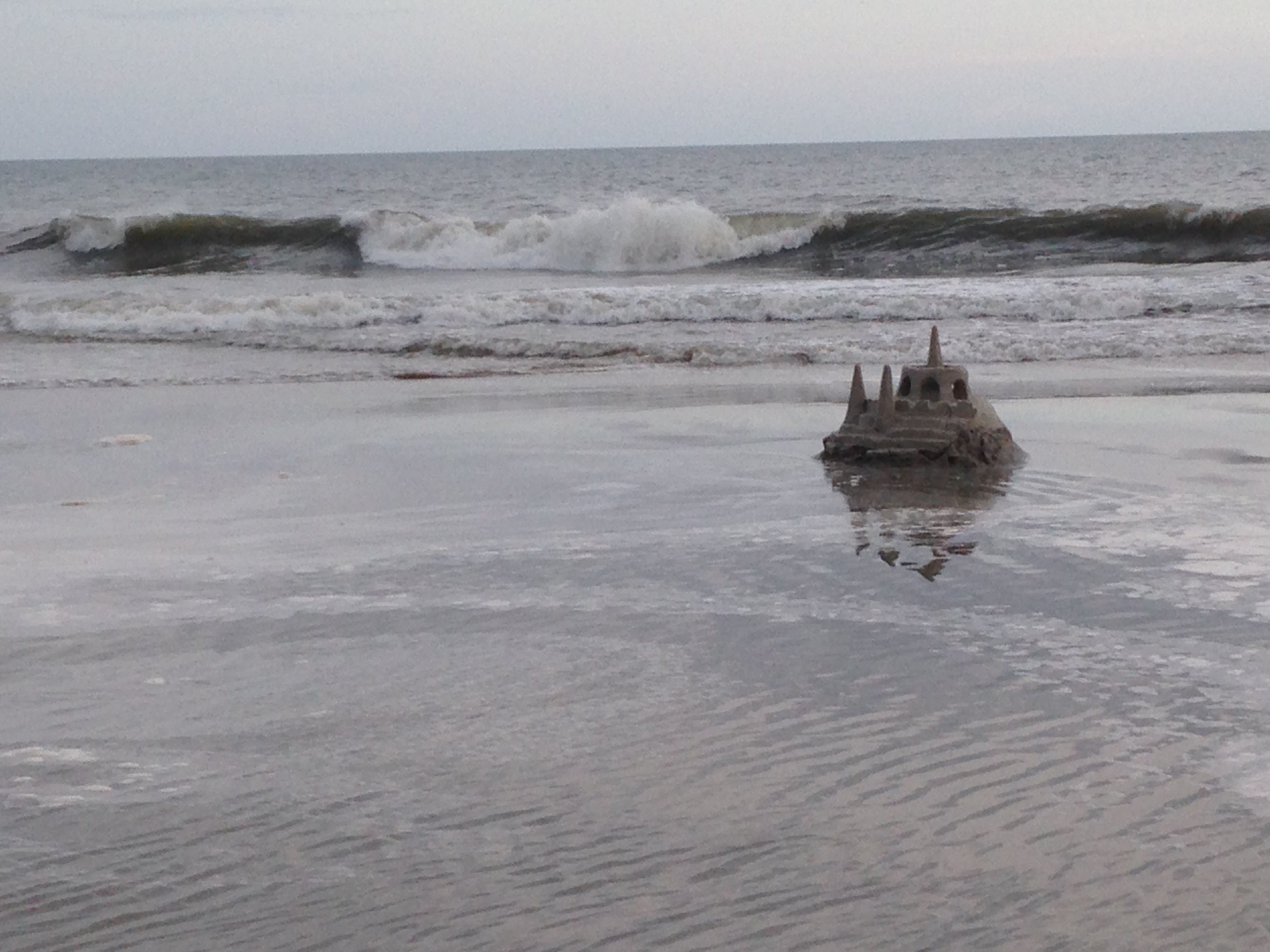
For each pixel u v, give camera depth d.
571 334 20.02
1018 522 8.69
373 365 17.77
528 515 9.07
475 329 20.92
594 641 6.44
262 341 20.12
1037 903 3.97
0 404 14.82
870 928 3.85
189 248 37.09
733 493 9.65
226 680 5.99
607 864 4.24
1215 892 4.02
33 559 8.13
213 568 7.85
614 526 8.70
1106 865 4.20
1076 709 5.50
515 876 4.17
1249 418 12.62
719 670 6.02
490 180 95.19
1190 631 6.49
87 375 17.17
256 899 4.05
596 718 5.48
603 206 61.56
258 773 4.97
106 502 9.73
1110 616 6.73
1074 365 16.61
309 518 9.11
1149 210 33.84
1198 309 20.94
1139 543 8.12
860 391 10.94
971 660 6.11
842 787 4.78
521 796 4.74
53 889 4.12
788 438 11.81
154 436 12.54
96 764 5.07
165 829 4.52
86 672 6.12
